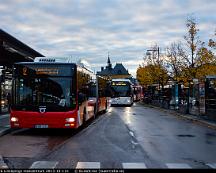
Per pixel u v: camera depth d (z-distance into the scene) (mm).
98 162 10367
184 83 38688
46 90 17094
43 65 17297
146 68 66938
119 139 15734
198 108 29078
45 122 16859
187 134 18047
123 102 54250
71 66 17344
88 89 22812
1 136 16781
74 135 17234
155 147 13492
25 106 16984
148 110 43125
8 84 29969
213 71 37656
